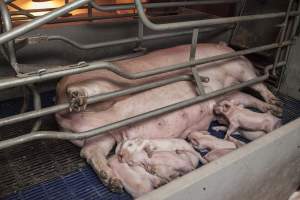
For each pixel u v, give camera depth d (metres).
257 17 1.81
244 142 1.91
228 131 1.83
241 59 2.12
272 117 1.81
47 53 2.20
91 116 1.47
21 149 1.66
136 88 1.44
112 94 1.36
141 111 1.56
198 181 1.15
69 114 1.50
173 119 1.64
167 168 1.44
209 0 2.56
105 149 1.48
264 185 1.59
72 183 1.47
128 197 1.41
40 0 3.50
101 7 2.02
